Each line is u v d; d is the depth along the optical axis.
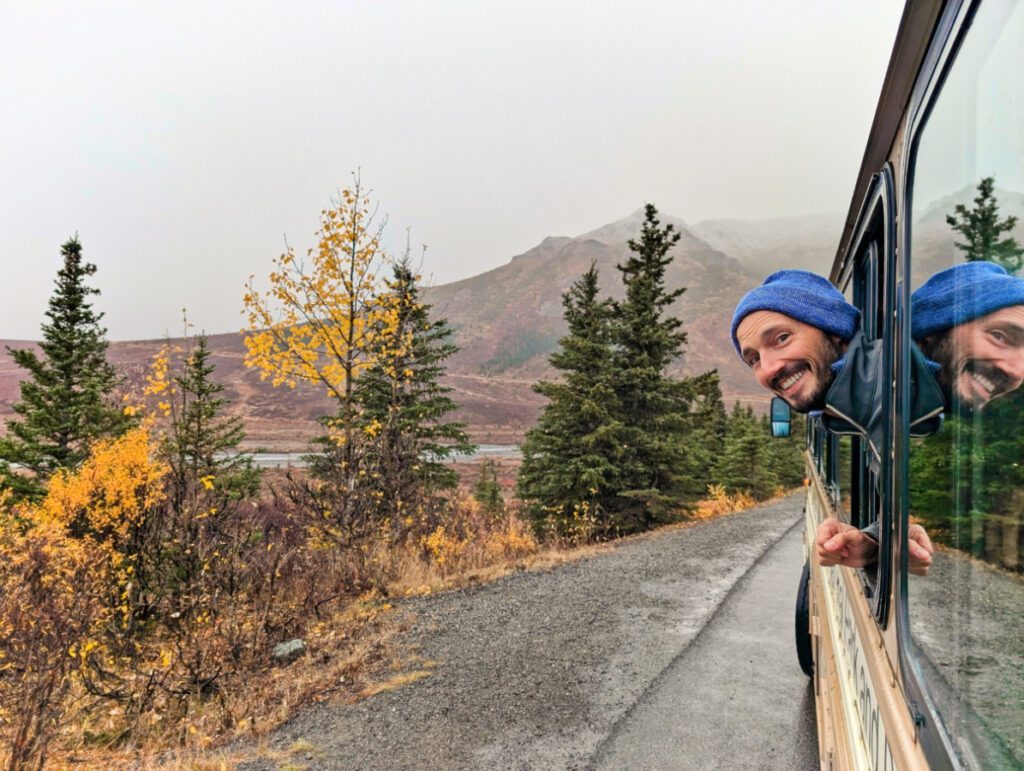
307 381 10.77
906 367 1.37
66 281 14.87
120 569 7.77
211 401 13.59
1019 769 0.91
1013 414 0.95
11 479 12.64
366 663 6.82
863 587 2.03
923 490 1.34
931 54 1.32
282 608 8.04
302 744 5.21
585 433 16.91
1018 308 0.94
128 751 5.22
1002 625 0.98
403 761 4.91
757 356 1.80
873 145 1.92
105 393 14.88
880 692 1.64
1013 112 0.92
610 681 6.29
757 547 13.33
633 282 17.67
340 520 10.24
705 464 26.08
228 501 9.09
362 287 10.45
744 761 4.84
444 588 9.78
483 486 24.56
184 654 6.78
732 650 7.11
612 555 12.30
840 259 3.30
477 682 6.29
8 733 5.12
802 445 35.47
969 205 1.13
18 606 5.82
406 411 15.66
